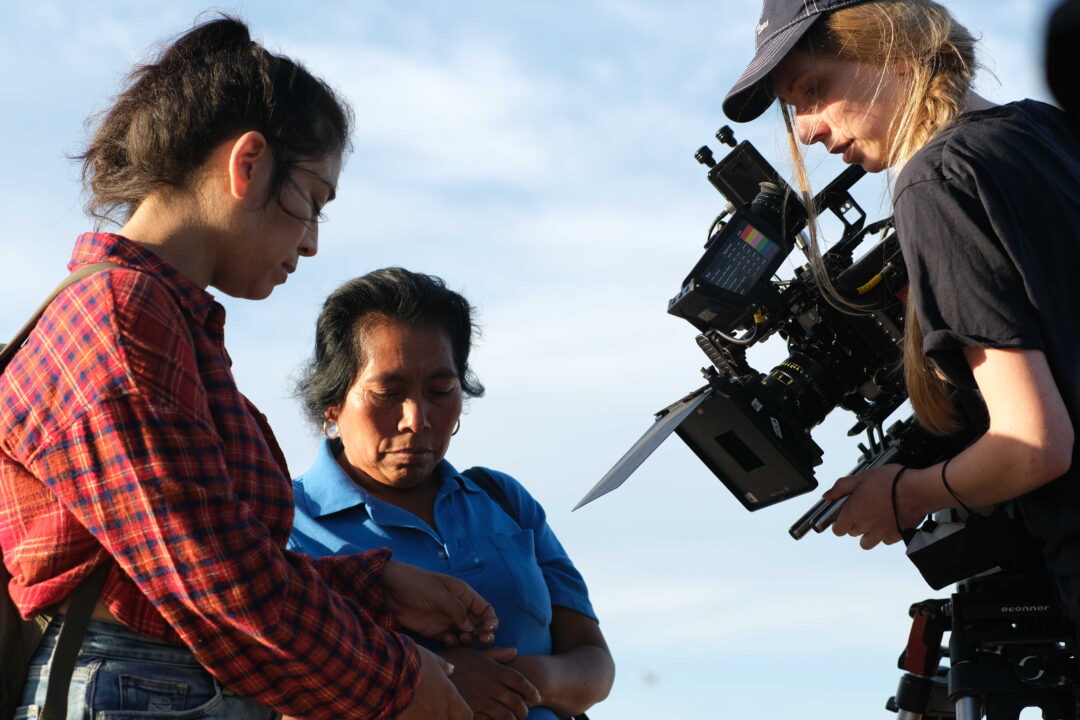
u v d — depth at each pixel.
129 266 1.73
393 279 2.63
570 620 2.74
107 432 1.59
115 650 1.68
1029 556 2.36
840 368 2.78
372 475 2.63
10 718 1.66
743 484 2.79
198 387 1.69
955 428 2.37
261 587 1.63
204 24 1.93
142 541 1.60
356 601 2.16
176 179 1.81
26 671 1.68
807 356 2.79
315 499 2.59
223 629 1.65
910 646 2.79
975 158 2.07
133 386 1.60
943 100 2.21
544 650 2.61
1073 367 2.01
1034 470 2.00
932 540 2.38
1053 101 1.21
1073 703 2.42
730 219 2.86
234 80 1.84
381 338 2.57
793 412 2.74
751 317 2.81
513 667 2.40
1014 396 2.01
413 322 2.59
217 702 1.74
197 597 1.61
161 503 1.59
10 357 1.72
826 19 2.29
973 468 2.12
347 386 2.61
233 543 1.62
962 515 2.37
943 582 2.38
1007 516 2.33
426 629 2.25
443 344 2.60
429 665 1.87
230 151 1.81
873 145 2.32
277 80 1.87
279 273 1.90
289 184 1.85
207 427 1.67
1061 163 2.12
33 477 1.67
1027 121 2.16
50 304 1.71
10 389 1.67
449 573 2.52
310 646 1.68
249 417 1.80
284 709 1.72
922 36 2.23
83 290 1.67
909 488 2.27
